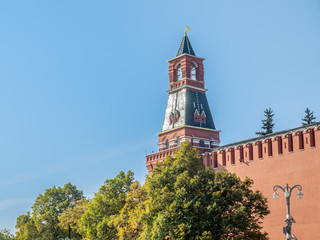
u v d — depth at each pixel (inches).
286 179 2367.1
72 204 3971.5
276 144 2444.6
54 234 3969.0
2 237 4712.1
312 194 2247.8
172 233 2060.8
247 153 2576.3
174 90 3390.7
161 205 2186.3
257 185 2492.6
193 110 3289.9
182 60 3378.4
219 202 2100.1
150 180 2277.3
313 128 2309.3
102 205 2832.2
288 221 1603.1
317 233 2196.1
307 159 2299.5
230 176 2174.0
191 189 2154.3
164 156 3152.1
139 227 2436.0
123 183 2923.2
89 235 2783.0
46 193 4192.9
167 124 3351.4
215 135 3312.0
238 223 2025.1
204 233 2005.4
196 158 2386.8
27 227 4028.1
